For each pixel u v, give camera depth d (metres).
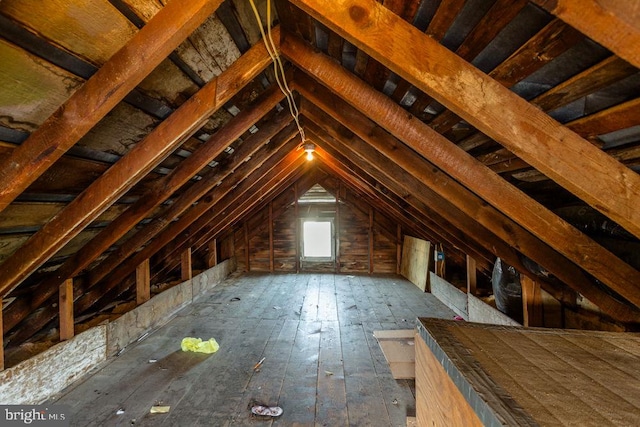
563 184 1.00
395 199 3.44
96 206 1.50
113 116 1.26
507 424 0.49
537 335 0.91
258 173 3.44
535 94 1.12
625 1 0.60
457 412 0.68
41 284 2.23
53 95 0.99
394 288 5.05
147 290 3.34
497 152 1.68
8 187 1.06
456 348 0.80
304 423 1.91
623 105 0.92
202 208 2.98
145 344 3.03
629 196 0.97
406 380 2.37
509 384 0.63
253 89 1.85
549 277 2.19
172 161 1.99
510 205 1.42
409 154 1.89
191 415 1.97
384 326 3.49
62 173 1.35
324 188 6.15
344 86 1.45
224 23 1.21
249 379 2.39
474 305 3.34
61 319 2.33
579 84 0.95
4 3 0.70
